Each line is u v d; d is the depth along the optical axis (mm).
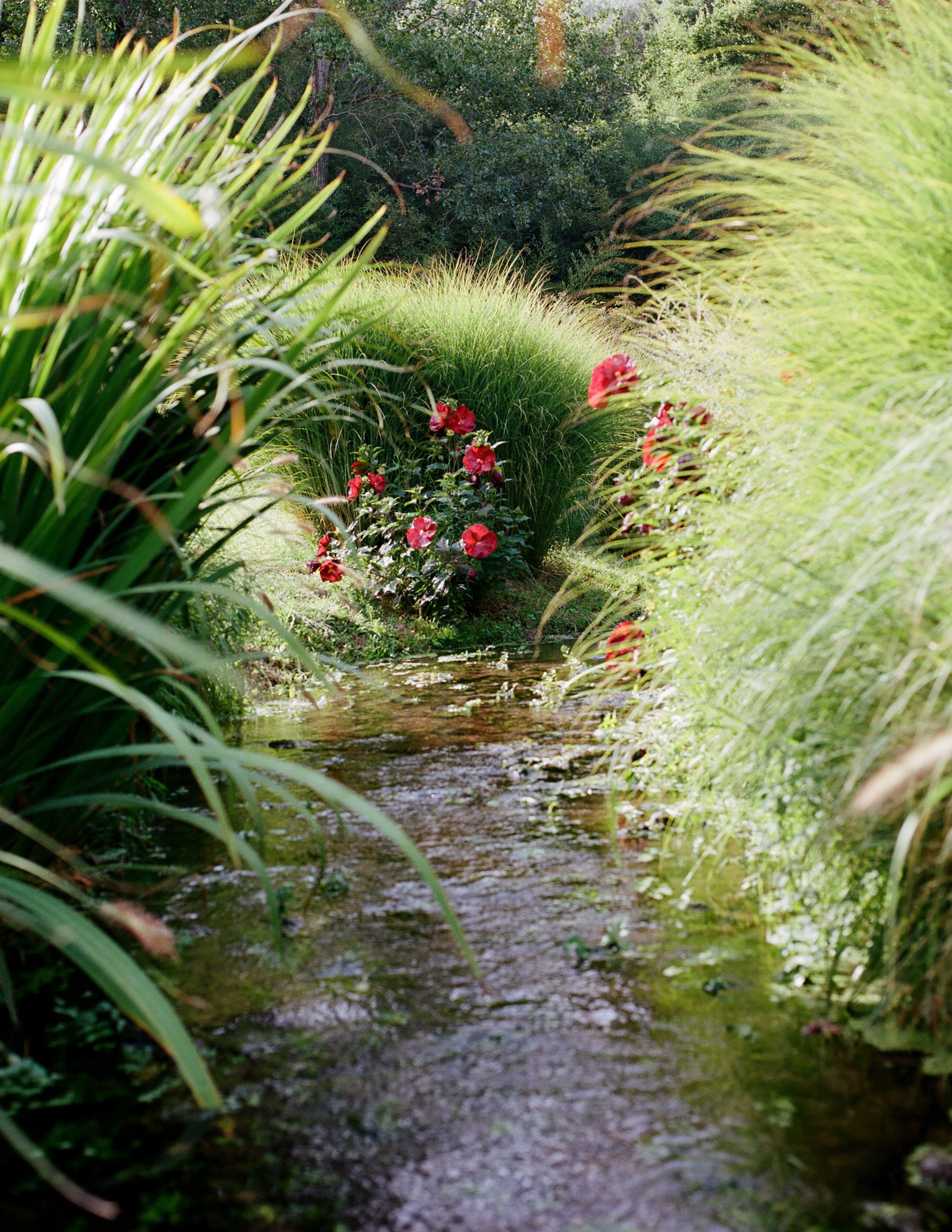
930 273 2102
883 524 1742
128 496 1663
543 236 19531
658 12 21812
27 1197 1359
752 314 2578
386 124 20797
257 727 4129
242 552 5500
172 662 2232
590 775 3338
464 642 6492
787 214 2475
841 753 1702
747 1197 1329
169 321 1980
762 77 2717
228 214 1896
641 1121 1501
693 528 2684
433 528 6645
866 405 1989
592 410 7941
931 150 2209
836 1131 1471
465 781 3291
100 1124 1524
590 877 2477
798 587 1858
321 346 2152
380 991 1920
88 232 1795
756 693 1956
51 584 1248
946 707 1538
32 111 2010
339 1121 1517
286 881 2467
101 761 1940
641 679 2994
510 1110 1538
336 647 5832
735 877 2471
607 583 4586
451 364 7648
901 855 1439
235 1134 1492
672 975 1972
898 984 1720
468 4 19734
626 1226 1277
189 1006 1868
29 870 1653
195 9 15820
